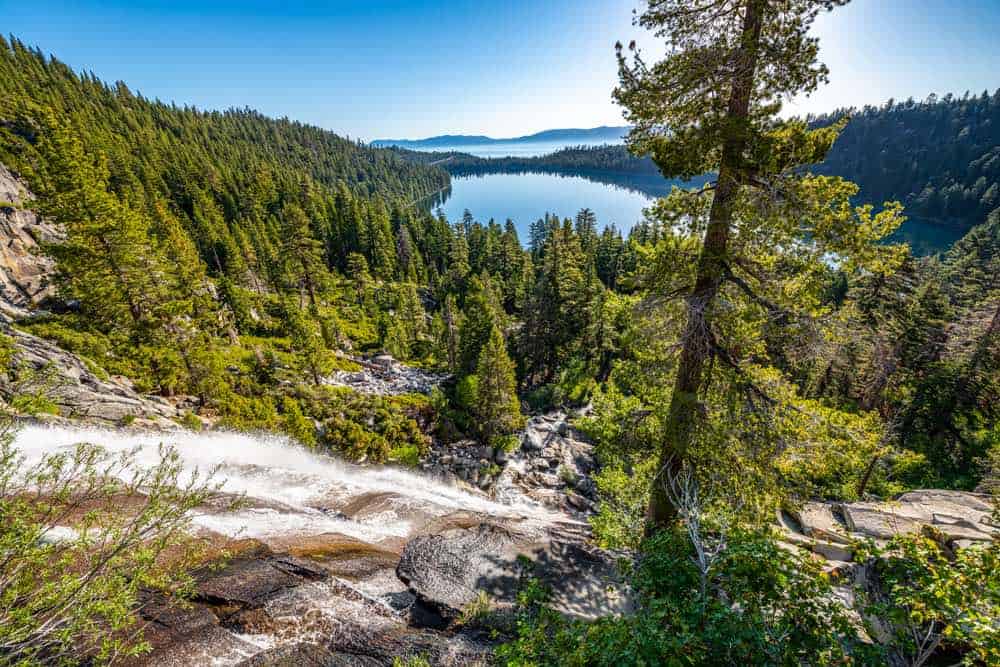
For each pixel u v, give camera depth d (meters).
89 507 6.02
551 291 37.28
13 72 80.50
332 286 66.75
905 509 11.13
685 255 8.27
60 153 19.80
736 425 8.13
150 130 98.31
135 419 16.62
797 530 11.22
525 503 21.62
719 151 7.41
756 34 6.76
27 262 26.02
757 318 7.77
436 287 76.19
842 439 8.25
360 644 6.45
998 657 3.68
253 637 6.26
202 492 5.05
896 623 4.34
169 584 5.53
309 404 25.92
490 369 28.19
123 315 22.17
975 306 28.39
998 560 3.98
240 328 40.59
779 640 4.23
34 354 15.57
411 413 29.45
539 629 5.30
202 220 63.88
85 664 4.88
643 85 7.30
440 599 7.68
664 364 8.81
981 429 25.08
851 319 7.60
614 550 9.54
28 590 3.78
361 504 13.46
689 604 4.74
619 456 11.70
